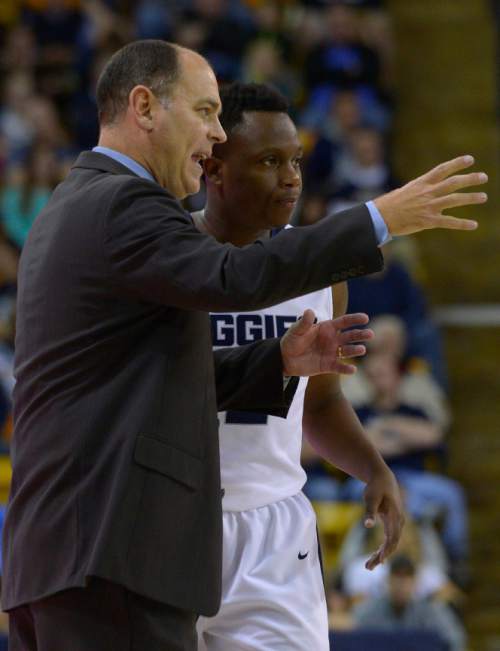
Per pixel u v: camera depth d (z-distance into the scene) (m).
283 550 5.32
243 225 5.49
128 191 4.44
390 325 12.83
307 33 17.45
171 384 4.46
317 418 5.72
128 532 4.29
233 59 16.78
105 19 16.64
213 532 4.52
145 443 4.35
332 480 12.24
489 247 15.95
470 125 17.41
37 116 15.59
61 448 4.43
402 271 13.66
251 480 5.36
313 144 15.54
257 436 5.36
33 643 4.62
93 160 4.76
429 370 13.20
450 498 12.09
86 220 4.48
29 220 14.44
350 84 17.03
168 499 4.38
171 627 4.38
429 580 10.68
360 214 4.33
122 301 4.46
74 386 4.47
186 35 16.69
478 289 15.73
